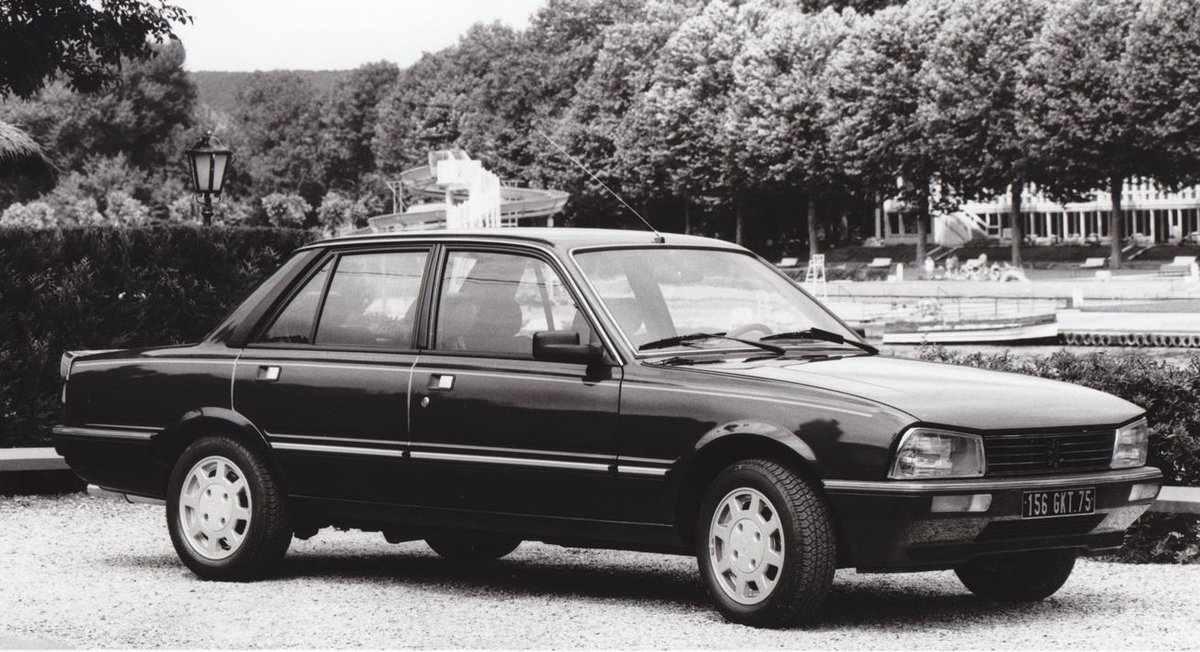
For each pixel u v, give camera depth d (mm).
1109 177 71625
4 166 22062
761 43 85125
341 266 7988
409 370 7434
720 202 88562
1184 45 66125
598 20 105375
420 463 7344
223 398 8039
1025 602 7348
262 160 151250
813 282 67812
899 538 6117
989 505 6199
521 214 61031
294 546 9414
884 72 78750
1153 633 6500
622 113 94875
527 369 7090
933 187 80500
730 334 7207
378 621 6812
